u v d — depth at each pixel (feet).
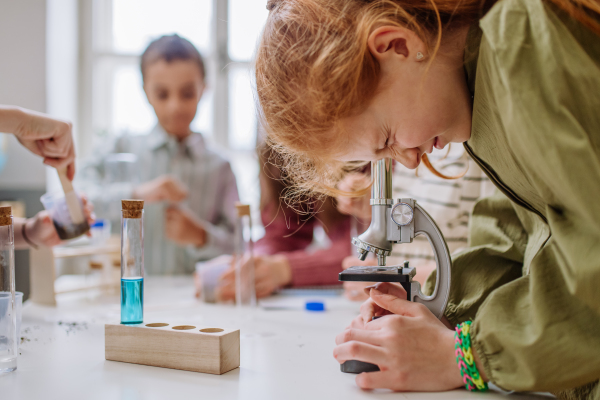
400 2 2.02
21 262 5.41
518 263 2.45
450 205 3.26
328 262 3.94
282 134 2.12
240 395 1.96
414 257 3.42
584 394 1.90
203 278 3.49
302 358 2.33
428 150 2.23
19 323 2.46
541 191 1.88
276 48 2.08
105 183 4.70
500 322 1.90
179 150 6.15
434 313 2.20
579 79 1.76
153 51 5.68
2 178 5.63
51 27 5.79
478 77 2.02
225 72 7.02
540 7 1.83
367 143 2.09
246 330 2.78
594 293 1.75
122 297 2.32
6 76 5.60
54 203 3.09
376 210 2.20
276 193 4.37
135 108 7.00
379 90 2.02
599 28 1.83
